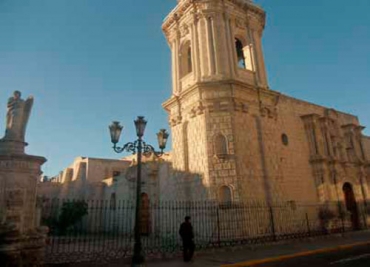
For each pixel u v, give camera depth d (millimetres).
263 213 20719
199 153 21500
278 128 26031
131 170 36844
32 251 11336
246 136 21781
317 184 27109
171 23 26891
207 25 23469
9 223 10922
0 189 11531
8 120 12820
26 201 12023
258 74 24453
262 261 13875
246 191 20391
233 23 24500
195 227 20625
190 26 24516
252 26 25609
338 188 27312
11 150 12203
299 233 21703
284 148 25844
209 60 22641
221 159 20484
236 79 22469
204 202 20312
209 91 21984
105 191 43750
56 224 38250
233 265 12961
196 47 23641
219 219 19297
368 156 34156
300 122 28625
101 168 50812
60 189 53094
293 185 25203
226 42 23312
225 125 21203
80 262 13680
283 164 25109
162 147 14758
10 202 11555
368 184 31234
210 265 12914
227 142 20812
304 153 27500
